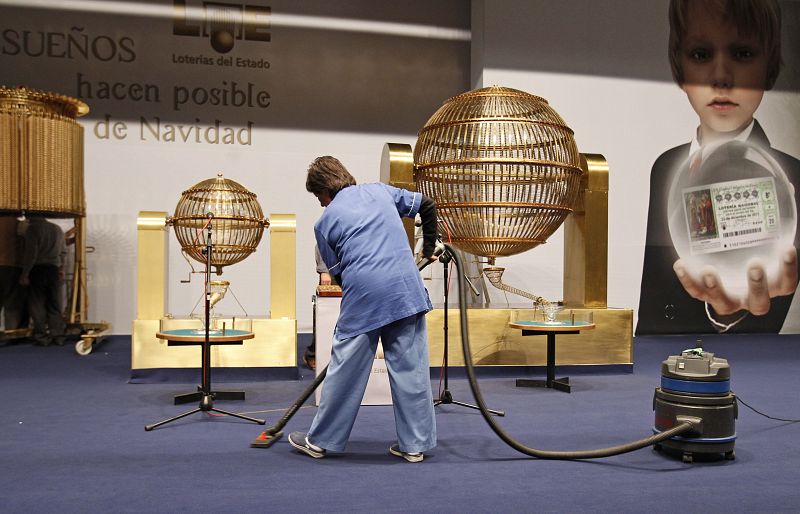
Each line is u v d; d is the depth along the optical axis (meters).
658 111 9.07
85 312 7.69
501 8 8.64
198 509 2.39
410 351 3.05
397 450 3.15
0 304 7.46
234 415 3.86
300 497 2.54
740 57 9.18
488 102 5.75
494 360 5.59
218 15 8.40
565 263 6.41
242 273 8.40
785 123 9.30
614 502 2.50
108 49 8.12
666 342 8.23
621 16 8.96
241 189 5.70
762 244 9.23
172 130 8.29
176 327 5.00
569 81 8.83
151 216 5.54
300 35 8.65
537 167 5.52
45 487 2.65
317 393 4.36
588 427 3.79
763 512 2.40
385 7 8.90
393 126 8.93
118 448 3.26
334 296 4.34
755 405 4.43
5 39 7.88
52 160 6.97
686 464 3.03
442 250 3.47
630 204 9.00
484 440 3.47
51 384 5.07
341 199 3.14
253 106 8.51
